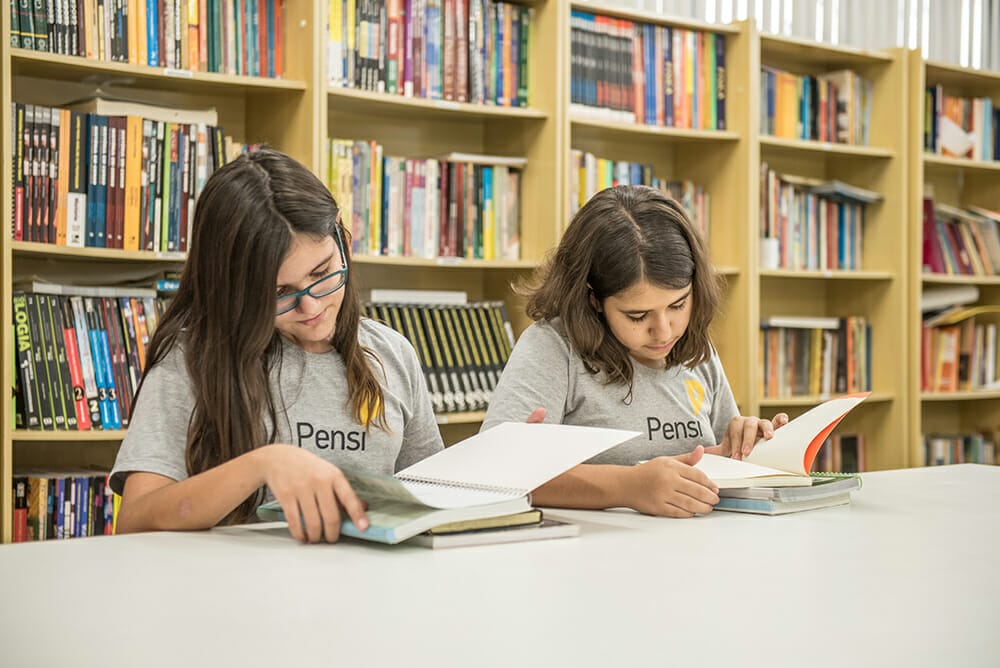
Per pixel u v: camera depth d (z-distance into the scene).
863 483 1.65
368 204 2.70
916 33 3.97
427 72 2.79
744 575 0.93
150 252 2.40
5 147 2.24
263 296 1.31
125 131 2.38
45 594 0.84
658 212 1.65
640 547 1.07
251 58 2.57
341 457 1.45
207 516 1.14
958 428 4.20
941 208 3.86
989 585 0.90
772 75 3.39
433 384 2.74
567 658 0.67
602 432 1.22
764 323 3.41
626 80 3.08
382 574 0.92
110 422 2.37
